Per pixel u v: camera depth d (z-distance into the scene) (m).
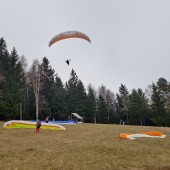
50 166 14.61
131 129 38.38
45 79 82.62
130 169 14.16
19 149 19.62
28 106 70.12
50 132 32.00
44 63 85.19
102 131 33.97
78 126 42.62
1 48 70.44
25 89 74.00
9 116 56.94
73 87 93.31
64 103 79.38
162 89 86.62
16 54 76.31
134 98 92.50
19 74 73.38
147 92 100.19
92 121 94.94
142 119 91.94
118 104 108.69
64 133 31.16
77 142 22.94
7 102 56.97
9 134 29.11
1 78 59.69
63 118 77.25
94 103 94.50
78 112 87.62
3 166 14.63
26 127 36.75
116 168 14.27
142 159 16.44
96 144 21.45
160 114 82.44
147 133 28.70
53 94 79.00
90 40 26.61
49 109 73.19
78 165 14.81
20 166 14.62
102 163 15.29
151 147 20.77
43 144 21.98
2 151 18.88
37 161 15.78
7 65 68.12
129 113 94.94
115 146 20.61
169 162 15.82
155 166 14.80
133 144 22.02
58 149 19.53
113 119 105.50
